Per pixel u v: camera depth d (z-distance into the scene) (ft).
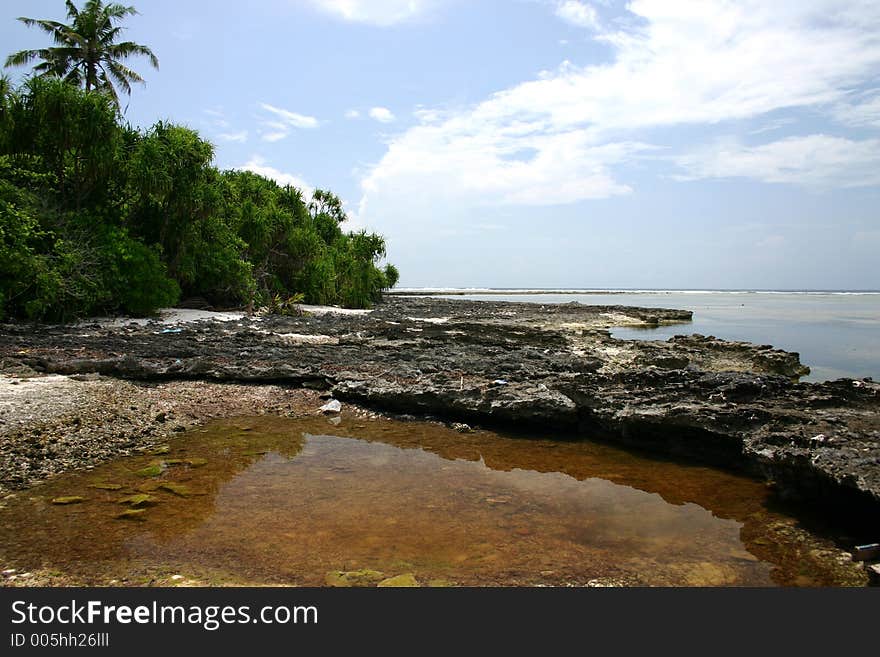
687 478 28.66
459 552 19.47
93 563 17.89
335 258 153.28
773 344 93.25
